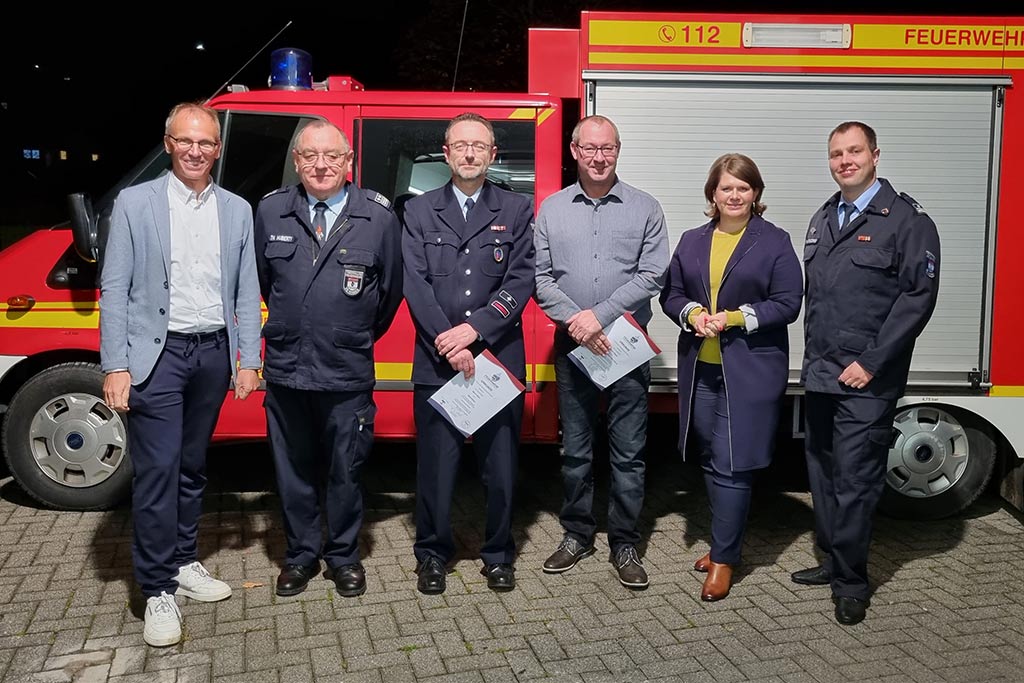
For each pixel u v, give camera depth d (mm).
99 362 4637
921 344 4539
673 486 5395
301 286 3584
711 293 3799
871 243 3531
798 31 4402
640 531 4660
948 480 4730
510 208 3701
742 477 3789
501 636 3492
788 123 4441
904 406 4621
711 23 4402
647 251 3838
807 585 3992
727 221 3789
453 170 3686
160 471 3375
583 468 4055
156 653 3328
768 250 3701
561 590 3908
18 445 4617
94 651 3334
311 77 4895
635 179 4480
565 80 4559
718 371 3805
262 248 3650
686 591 3918
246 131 4547
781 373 3766
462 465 5672
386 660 3305
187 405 3543
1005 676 3213
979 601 3832
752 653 3377
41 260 4551
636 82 4426
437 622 3600
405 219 3740
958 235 4484
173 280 3375
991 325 4512
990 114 4434
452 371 3689
